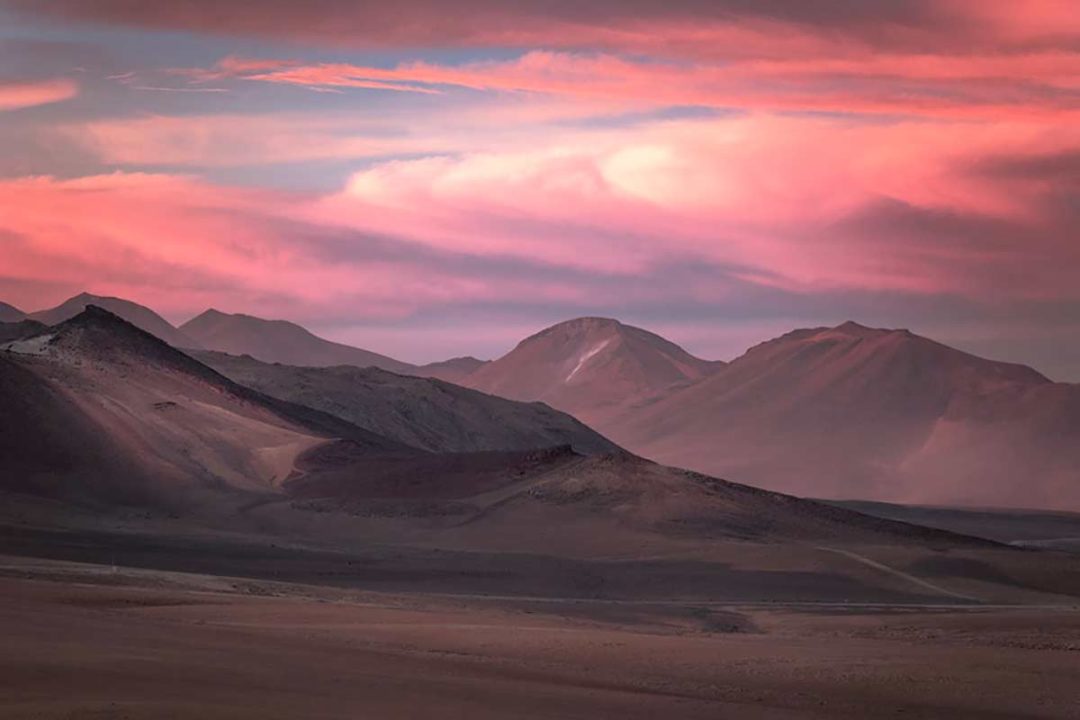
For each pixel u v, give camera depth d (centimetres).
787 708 9094
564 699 8506
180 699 6869
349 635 11569
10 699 6512
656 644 12231
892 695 9912
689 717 8200
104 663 7944
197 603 13225
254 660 8894
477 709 7625
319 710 6969
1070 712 9469
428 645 11362
